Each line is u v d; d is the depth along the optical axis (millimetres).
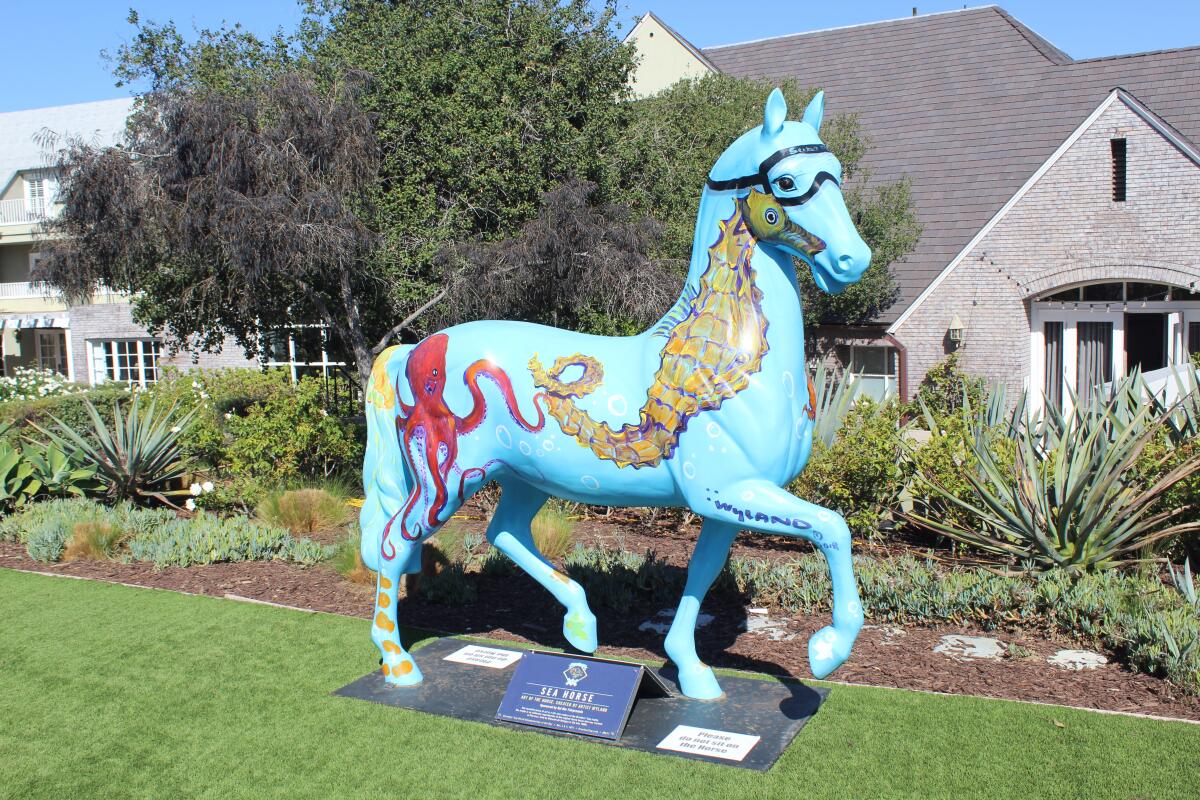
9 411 13883
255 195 9227
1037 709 4340
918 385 18078
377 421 4945
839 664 3846
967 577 5883
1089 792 3592
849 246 3738
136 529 8102
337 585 6613
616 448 4227
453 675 4863
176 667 5086
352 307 10500
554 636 5562
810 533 3848
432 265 10977
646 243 10312
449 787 3748
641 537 7941
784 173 3807
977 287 17438
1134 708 4406
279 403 10141
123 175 9164
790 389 4012
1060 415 8000
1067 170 16547
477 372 4500
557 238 9711
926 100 22141
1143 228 16047
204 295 10117
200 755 4074
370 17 11984
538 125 11641
